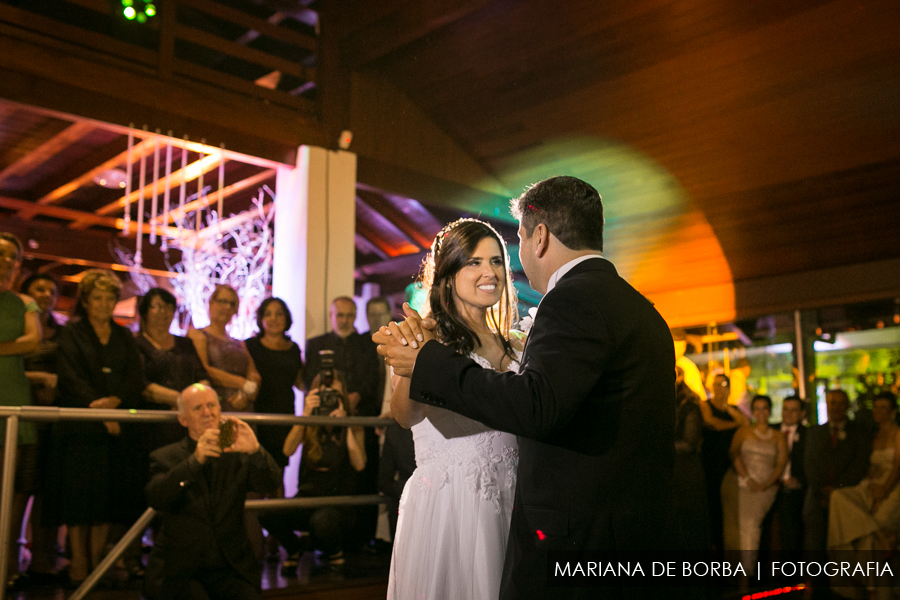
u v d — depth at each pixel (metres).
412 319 1.48
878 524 4.43
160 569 2.61
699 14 5.04
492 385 1.31
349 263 5.46
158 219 7.17
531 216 1.56
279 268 5.45
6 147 5.83
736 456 4.88
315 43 5.68
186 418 2.81
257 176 5.90
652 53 5.42
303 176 5.37
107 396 3.18
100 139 5.62
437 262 1.94
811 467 4.77
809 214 5.94
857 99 5.08
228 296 4.02
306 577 3.31
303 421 3.09
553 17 5.38
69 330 3.20
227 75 5.15
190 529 2.65
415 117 6.25
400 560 1.82
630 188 6.57
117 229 7.48
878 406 4.67
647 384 1.37
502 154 6.59
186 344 3.73
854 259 5.96
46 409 2.53
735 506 4.82
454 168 6.52
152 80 4.79
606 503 1.31
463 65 5.86
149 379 3.54
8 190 6.88
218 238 7.47
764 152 5.71
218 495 2.74
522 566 1.35
